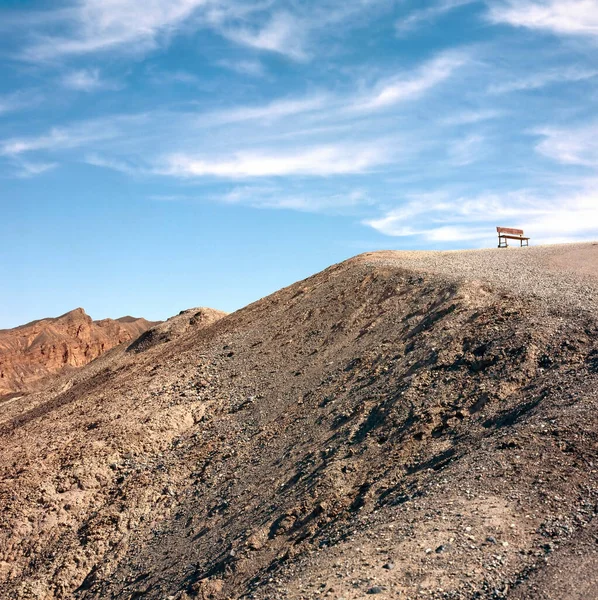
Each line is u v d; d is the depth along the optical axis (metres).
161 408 33.56
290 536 18.00
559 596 10.12
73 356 163.62
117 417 33.91
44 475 29.53
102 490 28.75
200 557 20.27
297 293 42.31
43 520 27.28
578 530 11.68
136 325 192.50
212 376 35.62
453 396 19.59
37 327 166.12
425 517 13.67
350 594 11.67
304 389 28.45
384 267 36.97
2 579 25.41
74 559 25.22
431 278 31.77
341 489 18.62
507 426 16.50
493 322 22.48
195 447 29.28
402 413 20.31
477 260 36.25
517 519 12.52
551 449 14.38
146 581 21.39
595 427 14.50
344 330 32.25
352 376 26.27
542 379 17.94
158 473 28.30
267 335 37.84
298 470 21.39
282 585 13.70
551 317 21.11
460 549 12.00
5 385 147.50
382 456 18.94
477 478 14.40
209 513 23.25
